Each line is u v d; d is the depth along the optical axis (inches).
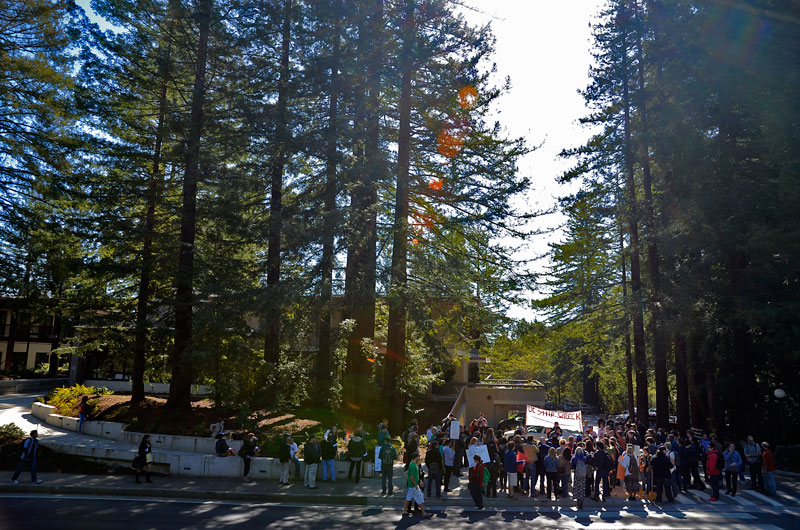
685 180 981.2
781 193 807.1
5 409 1243.2
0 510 513.3
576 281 1620.3
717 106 954.1
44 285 955.3
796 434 1051.3
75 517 492.7
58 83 943.7
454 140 1043.3
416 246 1072.2
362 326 981.8
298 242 832.9
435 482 636.7
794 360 944.9
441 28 942.4
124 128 964.0
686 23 1007.0
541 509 581.9
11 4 910.4
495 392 1590.8
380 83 999.0
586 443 665.0
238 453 701.9
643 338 1218.6
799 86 784.3
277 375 861.2
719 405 1151.0
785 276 890.1
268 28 940.6
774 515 564.1
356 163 869.2
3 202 917.2
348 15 946.1
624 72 1213.1
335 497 594.2
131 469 706.8
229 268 941.2
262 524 486.6
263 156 969.5
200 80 950.4
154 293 1024.9
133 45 890.7
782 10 856.9
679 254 1061.8
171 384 911.0
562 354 2391.7
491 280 1057.5
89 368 1486.2
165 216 1023.6
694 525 518.0
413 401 1362.0
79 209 1011.9
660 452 627.5
